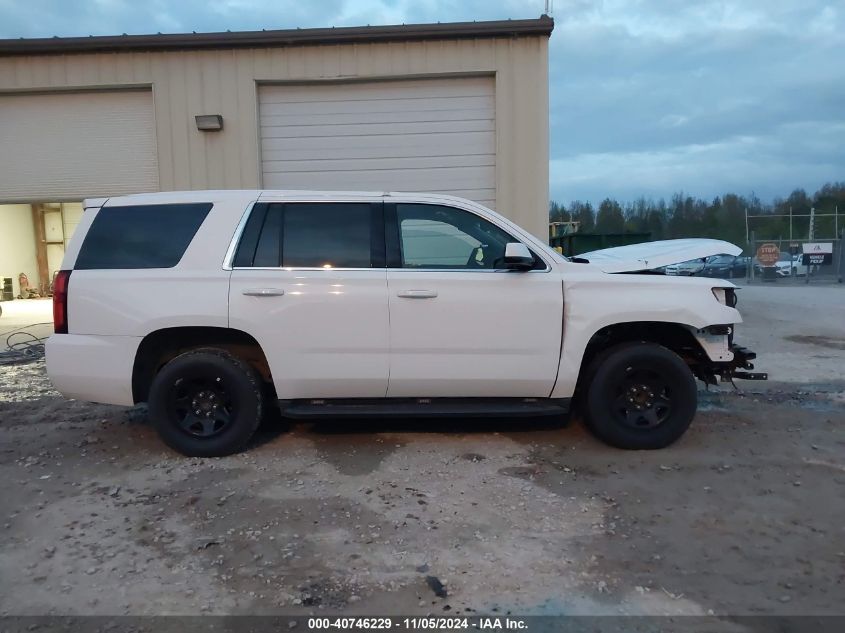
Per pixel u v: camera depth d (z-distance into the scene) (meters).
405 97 10.30
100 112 10.47
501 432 5.61
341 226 5.03
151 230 5.02
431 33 9.89
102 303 4.87
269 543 3.69
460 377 4.95
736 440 5.42
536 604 3.10
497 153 10.16
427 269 4.97
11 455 5.15
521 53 10.01
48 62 10.24
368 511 4.08
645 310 4.95
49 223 21.50
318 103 10.36
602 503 4.19
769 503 4.20
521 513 4.05
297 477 4.64
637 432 5.10
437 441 5.38
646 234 14.23
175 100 10.25
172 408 4.98
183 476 4.68
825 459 4.99
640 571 3.38
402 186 10.41
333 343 4.88
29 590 3.24
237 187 10.31
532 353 4.95
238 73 10.17
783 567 3.42
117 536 3.79
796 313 13.80
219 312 4.81
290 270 4.89
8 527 3.92
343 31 9.92
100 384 4.89
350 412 4.96
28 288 20.58
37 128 10.54
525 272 4.97
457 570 3.40
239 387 4.95
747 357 5.34
